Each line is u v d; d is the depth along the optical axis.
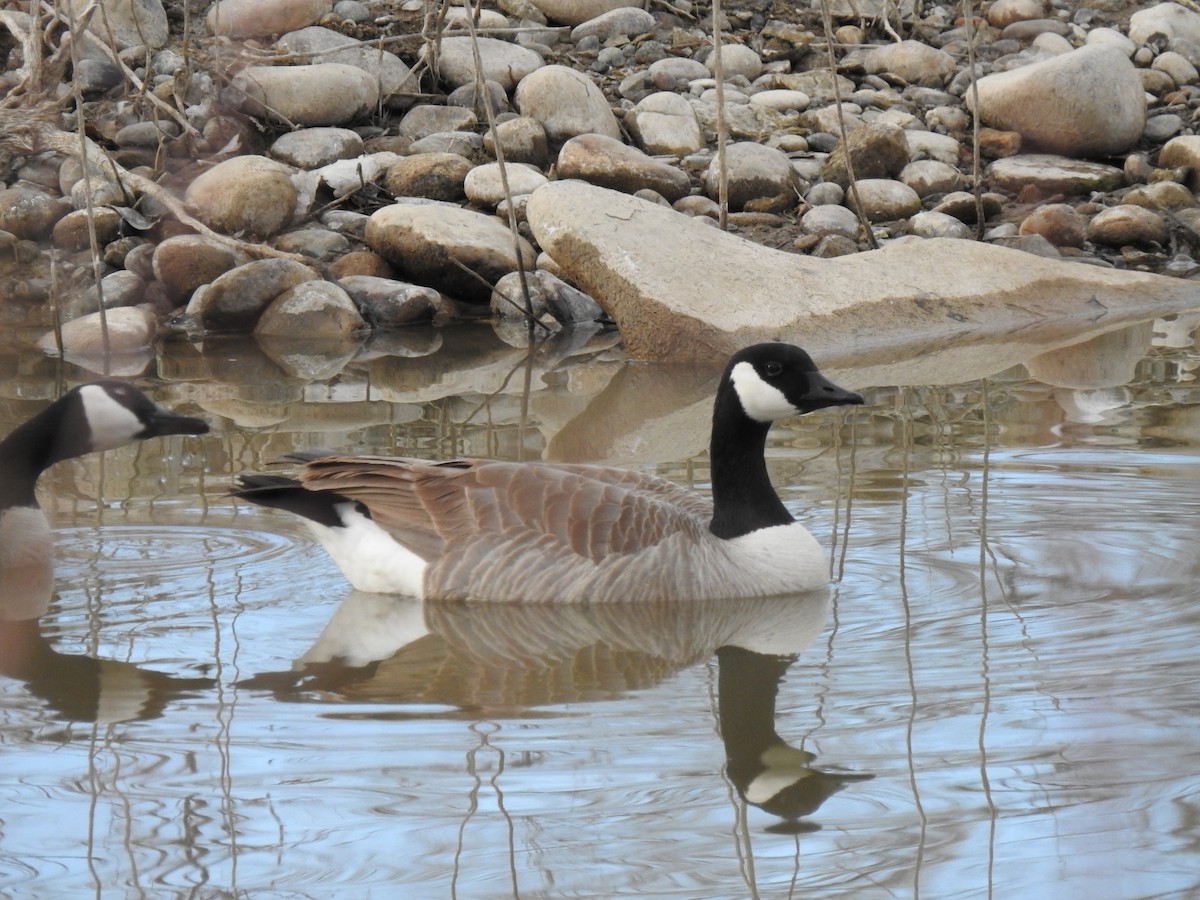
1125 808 7.12
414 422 15.02
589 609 10.24
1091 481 12.60
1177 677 8.62
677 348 18.27
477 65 19.14
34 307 19.42
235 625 9.93
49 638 9.66
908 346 18.64
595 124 23.91
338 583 10.78
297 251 20.81
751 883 6.57
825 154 24.28
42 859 6.83
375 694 8.82
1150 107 26.22
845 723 8.28
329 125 23.77
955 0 30.42
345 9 26.56
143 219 20.88
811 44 27.45
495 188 21.92
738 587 10.46
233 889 6.54
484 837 6.99
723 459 10.98
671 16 28.36
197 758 7.87
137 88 22.78
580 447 14.12
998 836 6.94
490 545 10.38
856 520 11.84
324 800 7.39
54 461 11.44
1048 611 9.91
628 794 7.46
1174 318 19.66
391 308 19.89
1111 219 22.36
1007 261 20.50
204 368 17.52
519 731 8.26
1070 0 30.30
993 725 8.14
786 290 19.12
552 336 19.61
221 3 25.78
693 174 23.48
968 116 25.73
